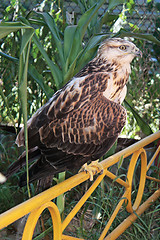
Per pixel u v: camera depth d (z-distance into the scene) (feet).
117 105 5.98
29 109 10.85
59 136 5.74
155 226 8.98
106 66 6.04
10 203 9.31
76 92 5.75
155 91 11.75
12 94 10.73
